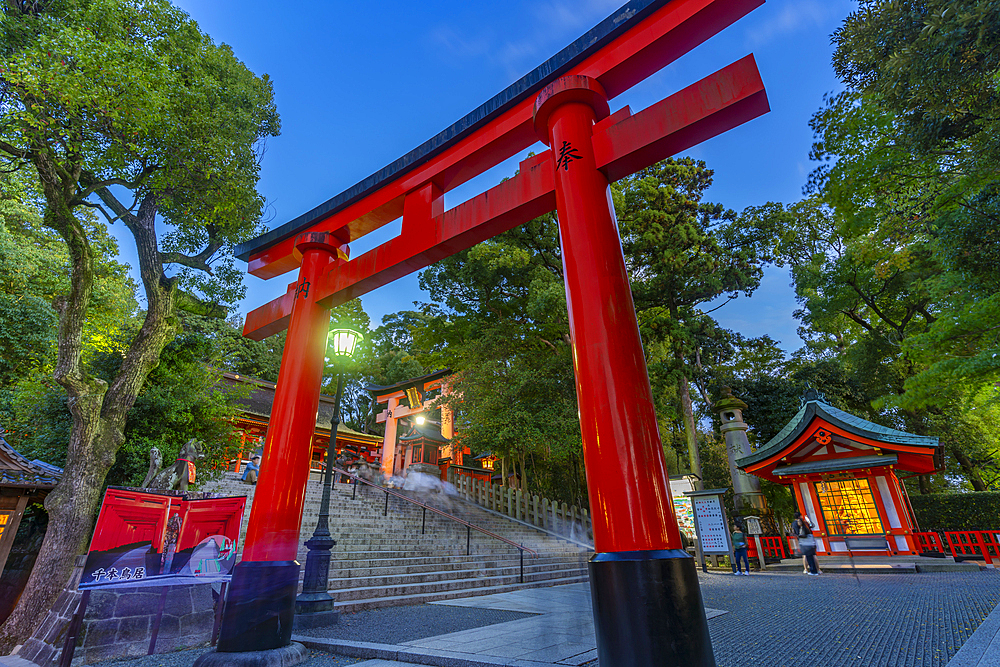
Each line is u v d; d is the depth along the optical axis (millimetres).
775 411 19594
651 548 2084
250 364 26531
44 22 6430
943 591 6746
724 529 11797
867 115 7781
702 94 2873
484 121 3998
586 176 3025
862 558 12219
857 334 21594
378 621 5645
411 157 4484
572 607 6477
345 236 5254
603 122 3219
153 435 8461
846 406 19094
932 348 10141
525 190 3459
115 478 7949
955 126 6430
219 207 8742
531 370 15930
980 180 7227
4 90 6285
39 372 13281
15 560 7547
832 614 5203
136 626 5059
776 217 20812
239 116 9078
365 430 35906
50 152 6914
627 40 3361
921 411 18734
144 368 7938
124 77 6262
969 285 8727
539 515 15562
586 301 2645
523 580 9719
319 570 5996
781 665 3182
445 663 3582
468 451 20109
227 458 9852
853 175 8578
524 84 3773
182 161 7730
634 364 2484
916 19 5406
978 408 16953
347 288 4570
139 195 8625
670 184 21703
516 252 15844
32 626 5793
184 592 5578
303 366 4523
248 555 3877
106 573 4801
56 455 8430
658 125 2943
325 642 4312
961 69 5438
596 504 2279
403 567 8727
